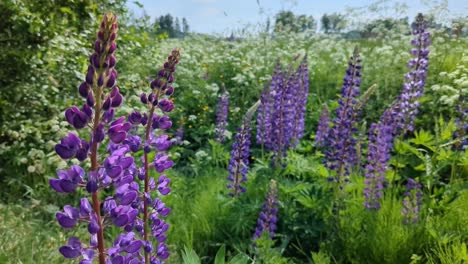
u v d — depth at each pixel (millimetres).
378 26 10797
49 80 5363
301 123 5293
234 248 3816
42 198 4535
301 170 4660
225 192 4484
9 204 4277
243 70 8227
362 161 5203
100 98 1389
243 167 4121
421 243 3533
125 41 7039
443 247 3475
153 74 8039
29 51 4969
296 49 10258
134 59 7574
